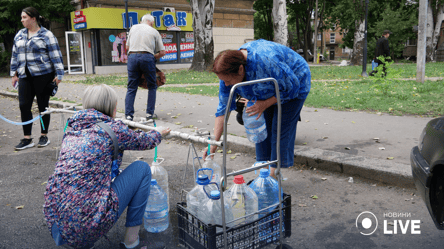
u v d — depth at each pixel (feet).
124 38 77.05
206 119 23.18
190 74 60.95
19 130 22.99
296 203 11.16
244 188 7.70
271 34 143.13
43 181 13.75
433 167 8.17
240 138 17.61
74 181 7.02
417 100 27.43
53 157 16.96
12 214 10.84
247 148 16.60
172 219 10.34
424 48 38.19
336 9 117.19
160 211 9.68
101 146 7.36
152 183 9.66
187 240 7.70
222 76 8.79
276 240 7.82
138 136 8.05
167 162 15.89
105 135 7.47
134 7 77.87
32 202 11.75
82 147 7.23
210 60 67.56
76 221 6.95
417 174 8.92
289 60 9.73
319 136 17.93
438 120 8.93
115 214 7.36
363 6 92.99
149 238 9.28
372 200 11.15
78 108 24.49
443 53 111.96
